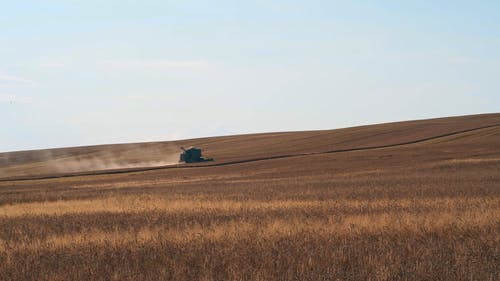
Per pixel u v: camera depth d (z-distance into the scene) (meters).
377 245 22.00
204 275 18.33
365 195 49.84
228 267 18.83
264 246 22.67
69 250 23.92
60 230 31.69
